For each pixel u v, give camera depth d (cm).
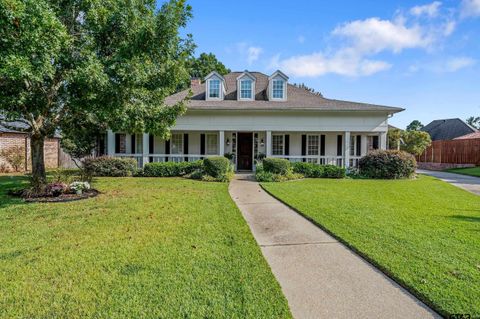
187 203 702
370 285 307
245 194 878
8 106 663
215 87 1571
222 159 1207
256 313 252
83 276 314
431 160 2553
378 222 542
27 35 496
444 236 459
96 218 556
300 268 351
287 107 1407
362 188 990
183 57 887
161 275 318
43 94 697
